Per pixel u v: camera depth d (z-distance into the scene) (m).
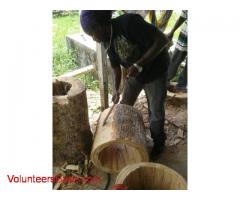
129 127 2.55
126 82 2.73
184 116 3.50
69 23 5.23
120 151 2.88
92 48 4.10
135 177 2.15
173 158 3.01
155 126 2.78
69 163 2.87
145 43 2.35
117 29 2.34
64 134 2.70
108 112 2.79
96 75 4.02
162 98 2.65
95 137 2.66
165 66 2.55
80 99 2.60
